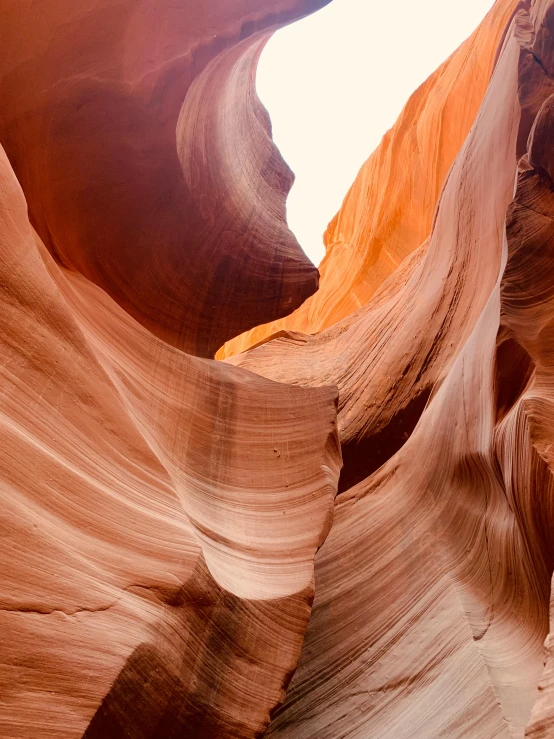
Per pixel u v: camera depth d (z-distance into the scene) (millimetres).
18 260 2826
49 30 3850
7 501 2195
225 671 2871
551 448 3605
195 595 2766
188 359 4578
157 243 5270
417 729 3762
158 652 2459
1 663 1914
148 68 4398
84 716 2037
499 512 4484
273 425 4504
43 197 4371
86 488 2652
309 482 4195
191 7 4391
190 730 2660
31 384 2705
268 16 4836
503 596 4203
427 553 4957
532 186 4832
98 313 4148
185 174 5117
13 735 1857
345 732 4113
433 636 4312
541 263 4516
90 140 4469
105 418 3076
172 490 3164
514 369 4348
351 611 4879
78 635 2164
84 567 2365
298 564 3639
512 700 3477
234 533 3605
